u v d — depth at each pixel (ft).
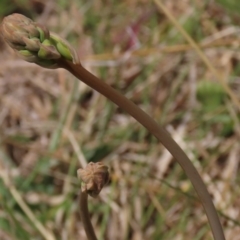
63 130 3.25
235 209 2.91
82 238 3.05
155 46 3.70
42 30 1.44
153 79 3.57
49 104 3.74
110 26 3.89
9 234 2.93
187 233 2.88
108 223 3.04
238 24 3.64
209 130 3.27
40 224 2.84
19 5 4.22
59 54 1.43
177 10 3.85
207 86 3.32
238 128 3.12
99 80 1.47
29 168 3.38
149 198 3.05
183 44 3.59
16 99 3.81
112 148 3.28
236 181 3.01
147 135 3.31
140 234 2.95
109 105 3.45
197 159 3.18
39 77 3.86
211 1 3.79
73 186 3.11
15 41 1.42
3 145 3.48
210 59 3.58
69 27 3.99
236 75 3.45
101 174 1.53
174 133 3.28
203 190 1.59
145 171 3.07
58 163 3.26
